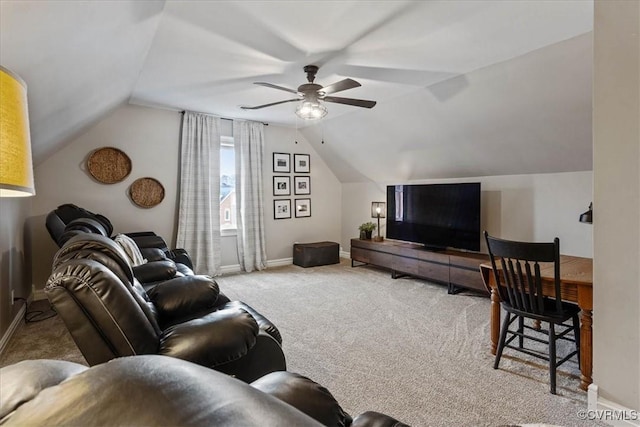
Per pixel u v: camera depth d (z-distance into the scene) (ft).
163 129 15.15
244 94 12.92
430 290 13.94
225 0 6.79
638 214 5.33
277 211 18.93
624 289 5.51
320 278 15.98
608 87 5.57
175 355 4.09
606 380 5.75
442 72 10.64
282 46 8.82
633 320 5.44
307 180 20.10
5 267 8.91
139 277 8.52
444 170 15.74
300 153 19.74
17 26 4.20
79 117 10.30
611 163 5.58
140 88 12.21
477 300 12.60
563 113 10.28
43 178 12.73
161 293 6.61
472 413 6.01
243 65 10.07
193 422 1.20
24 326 9.98
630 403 5.49
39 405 1.37
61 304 3.63
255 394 1.41
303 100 10.28
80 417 1.27
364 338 9.21
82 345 3.72
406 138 15.25
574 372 7.34
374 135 16.26
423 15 7.34
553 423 5.73
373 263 17.30
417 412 6.05
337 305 12.00
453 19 7.51
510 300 7.41
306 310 11.47
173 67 10.21
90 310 3.67
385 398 6.47
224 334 4.50
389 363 7.83
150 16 6.91
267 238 18.63
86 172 13.51
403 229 16.69
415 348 8.59
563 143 11.19
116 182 14.06
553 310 7.09
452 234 14.49
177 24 7.70
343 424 3.08
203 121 15.83
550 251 6.55
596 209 5.78
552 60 9.07
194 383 1.40
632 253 5.41
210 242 16.01
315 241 20.57
